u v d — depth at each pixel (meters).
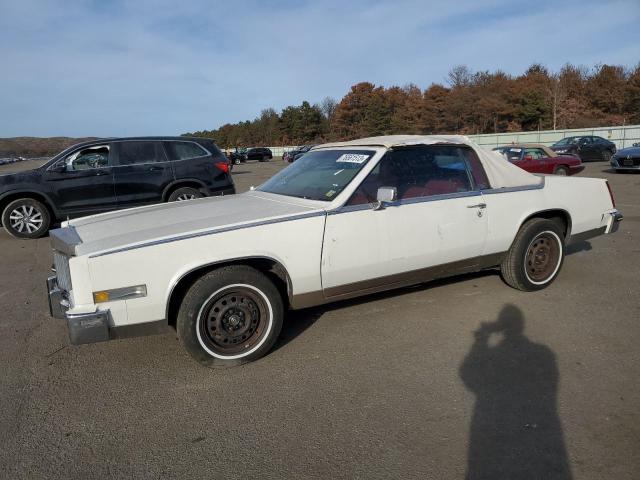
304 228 3.62
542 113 56.25
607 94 56.44
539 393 3.08
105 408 3.09
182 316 3.35
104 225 3.78
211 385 3.32
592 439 2.62
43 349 3.98
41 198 8.71
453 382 3.24
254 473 2.45
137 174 8.88
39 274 6.35
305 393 3.18
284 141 89.00
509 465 2.44
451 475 2.38
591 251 6.59
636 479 2.32
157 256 3.24
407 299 4.79
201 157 9.36
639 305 4.51
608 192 5.36
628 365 3.40
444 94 61.28
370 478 2.38
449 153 4.41
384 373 3.40
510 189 4.61
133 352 3.88
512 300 4.70
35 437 2.81
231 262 3.54
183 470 2.49
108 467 2.54
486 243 4.46
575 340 3.81
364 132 70.44
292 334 4.09
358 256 3.84
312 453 2.58
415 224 4.04
